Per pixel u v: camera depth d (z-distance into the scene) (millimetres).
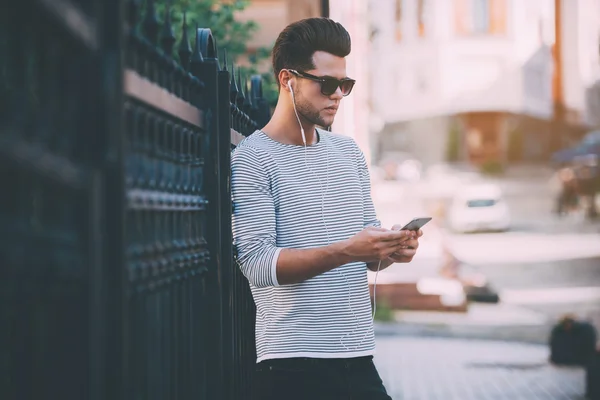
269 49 8562
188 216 3016
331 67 3469
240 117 4316
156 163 2570
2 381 1736
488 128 56031
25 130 1639
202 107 3291
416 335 13820
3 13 1645
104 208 1936
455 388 9797
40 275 1710
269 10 15000
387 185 38781
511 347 12586
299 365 3326
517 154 55000
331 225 3459
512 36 55500
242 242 3373
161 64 2625
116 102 1926
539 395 9352
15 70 1663
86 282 1843
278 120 3562
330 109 3490
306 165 3486
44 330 1825
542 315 15383
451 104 56094
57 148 1745
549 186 44375
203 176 3295
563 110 54344
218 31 8133
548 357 11617
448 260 17500
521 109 55125
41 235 1710
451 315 15641
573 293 17828
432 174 43250
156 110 2551
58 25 1723
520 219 35812
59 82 1799
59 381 1831
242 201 3408
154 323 2551
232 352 3432
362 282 3482
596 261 22984
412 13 57281
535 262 23078
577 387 9719
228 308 3395
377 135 55562
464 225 31047
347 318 3395
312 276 3260
